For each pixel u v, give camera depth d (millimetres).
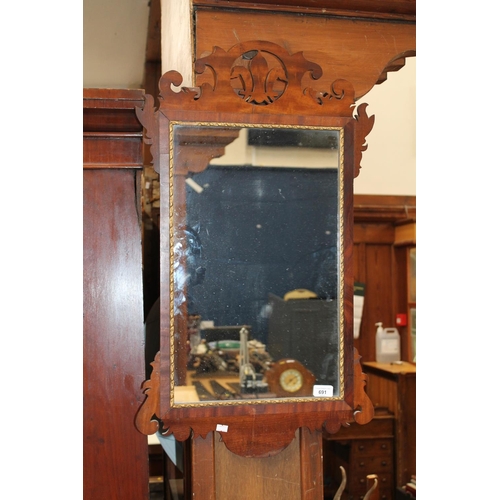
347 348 1337
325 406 1319
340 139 1337
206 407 1263
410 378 3699
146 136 1255
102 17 3121
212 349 1281
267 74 1303
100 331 1417
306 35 1447
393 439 3740
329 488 3871
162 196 1262
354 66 1474
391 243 4109
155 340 1723
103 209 1421
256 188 1313
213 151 1286
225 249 1298
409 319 4027
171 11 1756
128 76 4000
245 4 1404
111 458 1416
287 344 1317
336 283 1344
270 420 1299
